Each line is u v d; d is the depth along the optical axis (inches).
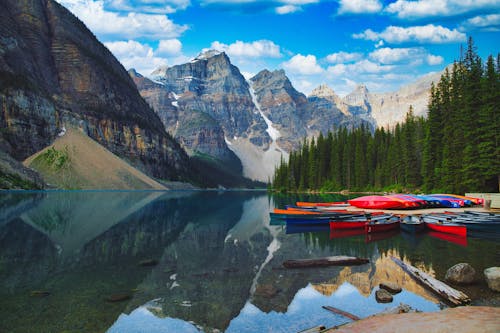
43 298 471.5
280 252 818.2
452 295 464.8
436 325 236.1
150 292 502.9
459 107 2511.1
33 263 677.9
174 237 1043.3
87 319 399.9
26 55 7844.5
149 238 1016.9
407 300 468.4
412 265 665.6
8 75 6555.1
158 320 399.9
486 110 2164.1
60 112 7519.7
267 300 472.4
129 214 1787.6
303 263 674.8
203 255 779.4
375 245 907.4
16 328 373.1
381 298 469.7
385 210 1560.0
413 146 3531.0
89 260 713.6
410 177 3508.9
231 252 817.5
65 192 4598.9
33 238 971.3
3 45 7066.9
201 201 3403.1
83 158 6722.4
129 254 780.0
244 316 415.8
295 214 1491.1
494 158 2110.0
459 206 1653.5
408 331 233.6
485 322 230.1
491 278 501.0
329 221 1288.1
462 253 784.9
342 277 587.5
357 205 1668.3
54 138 6904.5
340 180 5157.5
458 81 2755.9
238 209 2329.0
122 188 6589.6
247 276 597.0
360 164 4810.5
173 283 551.2
